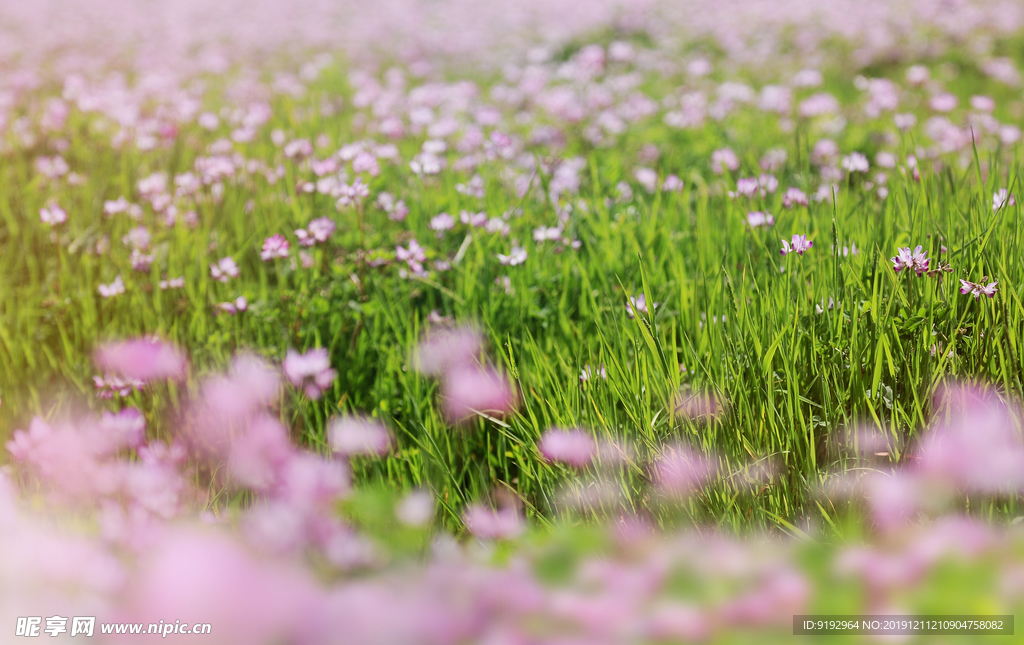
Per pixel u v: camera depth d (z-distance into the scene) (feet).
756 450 5.08
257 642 4.37
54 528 4.91
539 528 5.15
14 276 6.14
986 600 4.65
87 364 5.64
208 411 5.38
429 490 5.24
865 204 5.89
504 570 4.77
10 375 5.59
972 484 4.90
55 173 6.83
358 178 5.89
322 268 5.98
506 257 5.79
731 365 5.16
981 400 5.03
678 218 6.24
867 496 4.99
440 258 5.98
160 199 6.39
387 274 5.99
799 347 5.22
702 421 5.13
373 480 5.30
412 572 4.67
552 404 5.24
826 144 6.82
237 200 6.53
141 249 6.13
